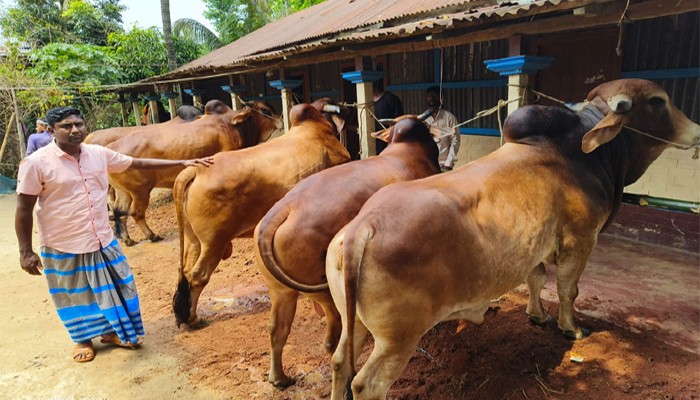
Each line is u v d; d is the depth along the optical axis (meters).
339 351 2.65
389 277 2.23
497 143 7.01
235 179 3.78
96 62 15.06
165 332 4.13
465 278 2.41
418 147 3.41
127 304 3.77
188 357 3.71
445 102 7.70
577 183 3.04
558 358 3.34
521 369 3.25
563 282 3.36
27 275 5.78
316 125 4.34
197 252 4.04
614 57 5.55
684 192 5.23
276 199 3.95
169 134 6.29
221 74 9.04
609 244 5.54
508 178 2.72
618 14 3.40
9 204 10.16
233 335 4.03
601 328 3.65
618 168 3.46
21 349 3.94
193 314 4.13
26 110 12.56
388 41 5.34
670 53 5.08
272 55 6.69
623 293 4.23
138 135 6.17
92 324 3.66
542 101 6.41
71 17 18.05
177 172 6.39
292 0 22.72
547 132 3.05
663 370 3.12
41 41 16.81
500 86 6.82
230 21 22.56
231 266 5.71
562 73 6.14
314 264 2.82
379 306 2.26
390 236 2.25
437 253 2.29
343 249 2.25
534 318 3.74
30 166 3.30
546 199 2.84
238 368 3.52
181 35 20.02
